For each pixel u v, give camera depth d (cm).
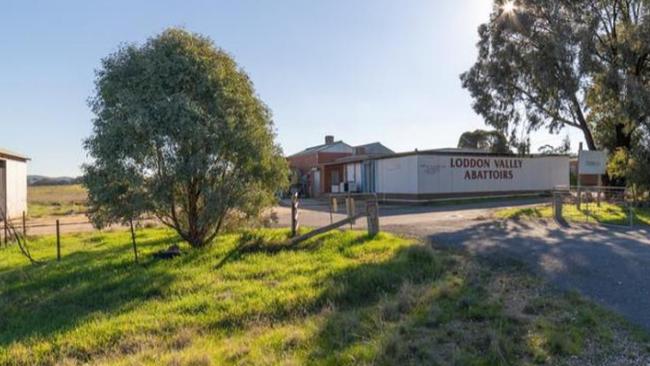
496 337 471
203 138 906
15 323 605
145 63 923
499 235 1085
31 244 1231
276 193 1114
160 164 906
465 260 821
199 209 993
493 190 2669
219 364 439
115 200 891
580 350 453
